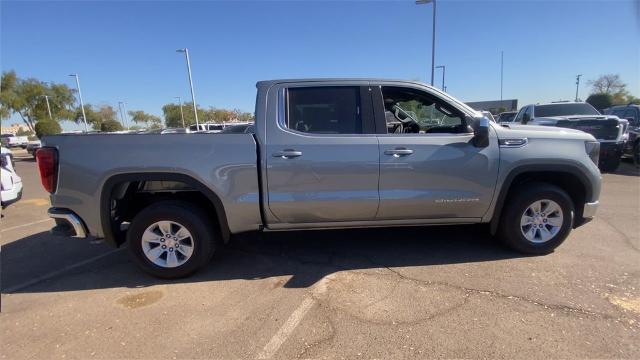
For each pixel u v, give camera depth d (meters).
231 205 3.72
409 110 4.77
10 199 6.27
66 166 3.61
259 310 3.19
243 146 3.69
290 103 3.85
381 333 2.82
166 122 63.41
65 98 45.44
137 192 3.96
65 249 4.81
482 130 3.70
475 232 4.95
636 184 8.34
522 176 4.18
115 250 4.73
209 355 2.63
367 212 3.89
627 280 3.54
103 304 3.37
